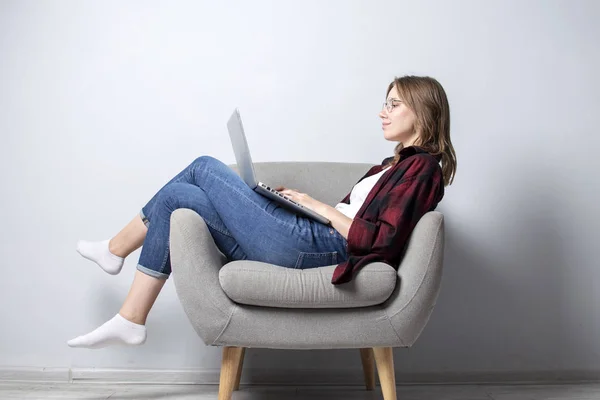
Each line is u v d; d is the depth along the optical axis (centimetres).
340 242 170
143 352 236
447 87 245
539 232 246
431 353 242
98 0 240
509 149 246
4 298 236
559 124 247
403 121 189
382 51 244
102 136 239
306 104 242
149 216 191
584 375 244
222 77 241
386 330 161
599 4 247
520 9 247
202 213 173
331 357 238
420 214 166
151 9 241
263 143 242
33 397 209
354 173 224
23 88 238
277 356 237
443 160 189
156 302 236
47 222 237
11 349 235
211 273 160
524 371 243
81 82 239
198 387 227
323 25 243
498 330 244
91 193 238
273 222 167
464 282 244
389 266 159
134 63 240
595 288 247
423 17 246
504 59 246
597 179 247
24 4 239
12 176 237
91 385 229
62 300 236
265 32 242
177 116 240
